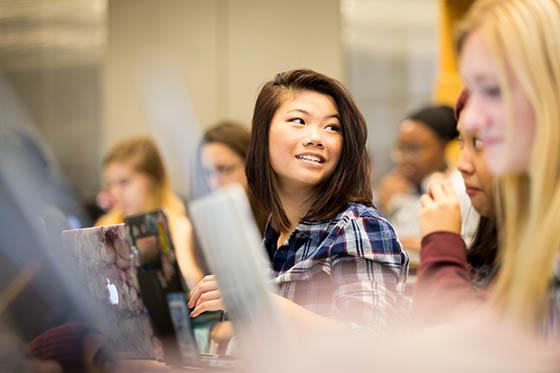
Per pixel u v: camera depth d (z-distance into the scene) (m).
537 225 1.26
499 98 1.30
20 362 1.77
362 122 2.01
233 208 1.27
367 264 1.83
